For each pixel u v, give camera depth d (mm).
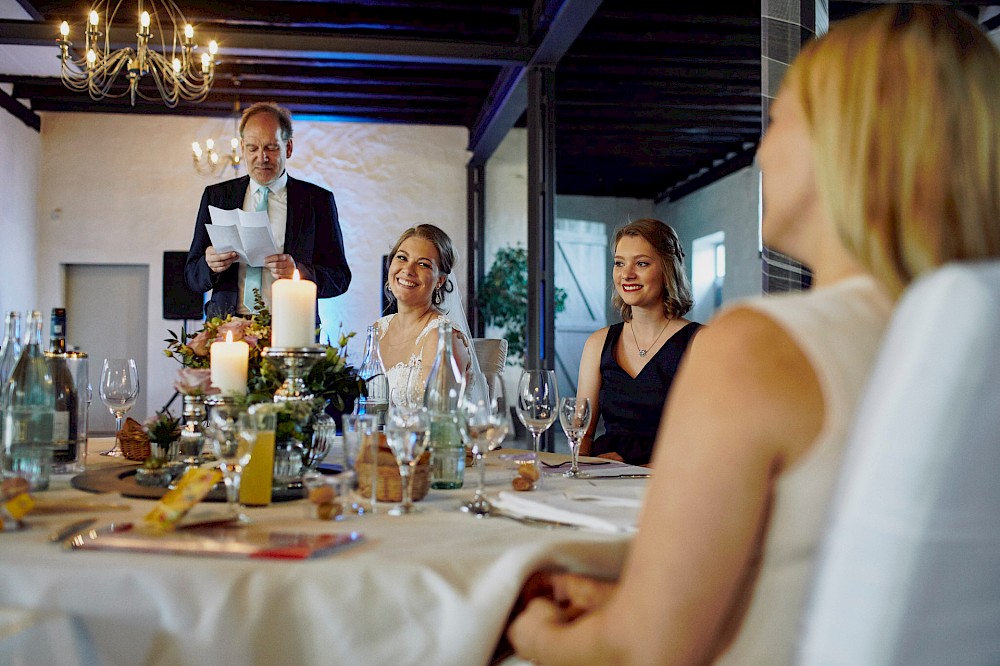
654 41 6793
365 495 1412
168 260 8836
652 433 2744
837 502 612
